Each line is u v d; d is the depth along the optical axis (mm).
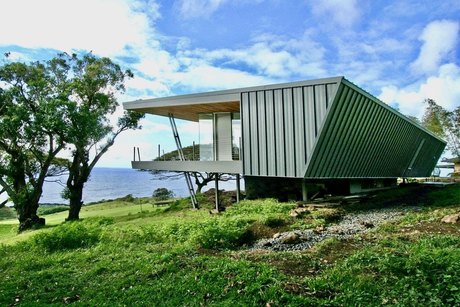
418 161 19766
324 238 7066
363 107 10578
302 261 5094
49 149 16391
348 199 13156
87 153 17625
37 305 4180
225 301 3732
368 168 13922
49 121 14625
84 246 7793
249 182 13945
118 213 17047
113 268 5441
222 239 7039
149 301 3998
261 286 3953
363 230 7637
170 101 12320
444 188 15805
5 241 11266
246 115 10930
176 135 14703
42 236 8094
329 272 4352
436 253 4312
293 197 13430
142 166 15141
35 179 17141
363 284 3832
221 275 4473
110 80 18031
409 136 15914
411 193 15297
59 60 16734
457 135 31875
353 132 10961
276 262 5109
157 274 4867
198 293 4047
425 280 3725
